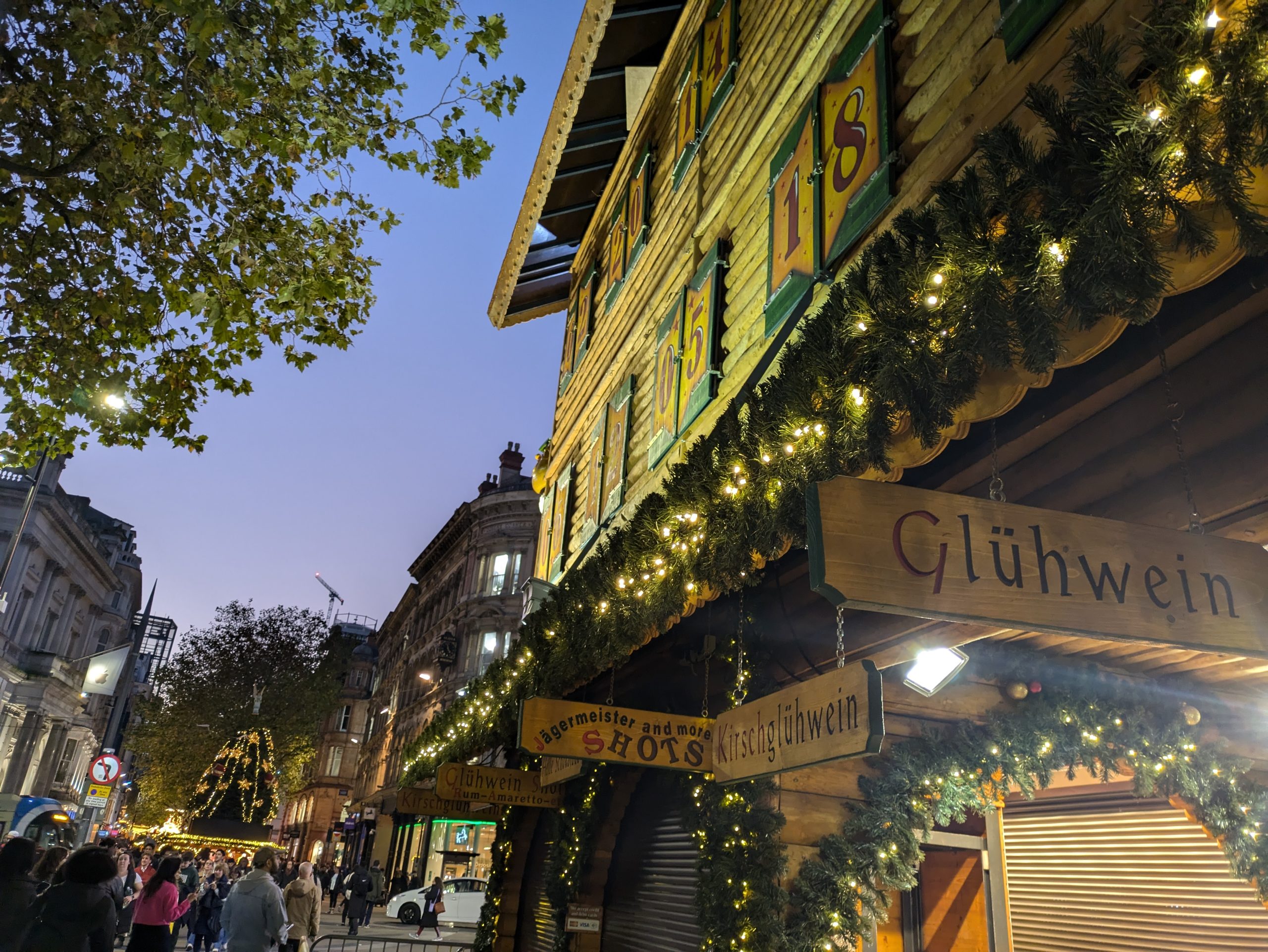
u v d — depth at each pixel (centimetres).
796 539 371
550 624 770
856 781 568
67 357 657
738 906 523
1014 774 561
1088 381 287
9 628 4112
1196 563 246
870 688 320
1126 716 555
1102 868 685
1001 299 260
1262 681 562
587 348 1191
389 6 581
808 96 618
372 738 5591
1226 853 542
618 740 559
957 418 294
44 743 4572
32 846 586
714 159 802
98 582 5128
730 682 633
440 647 3838
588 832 846
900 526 246
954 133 427
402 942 1130
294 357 701
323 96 612
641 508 547
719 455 438
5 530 4075
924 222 299
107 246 647
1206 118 211
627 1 999
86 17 529
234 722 3738
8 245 632
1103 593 240
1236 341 255
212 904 1502
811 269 543
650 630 551
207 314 599
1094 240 226
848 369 324
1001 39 414
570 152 1198
